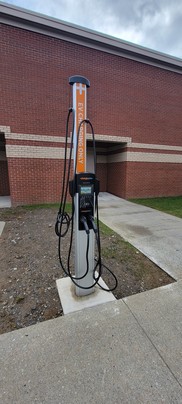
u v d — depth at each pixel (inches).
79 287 72.5
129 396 42.1
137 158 305.3
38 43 223.8
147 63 284.8
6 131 226.1
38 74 229.8
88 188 63.6
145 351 52.8
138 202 288.4
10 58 216.2
